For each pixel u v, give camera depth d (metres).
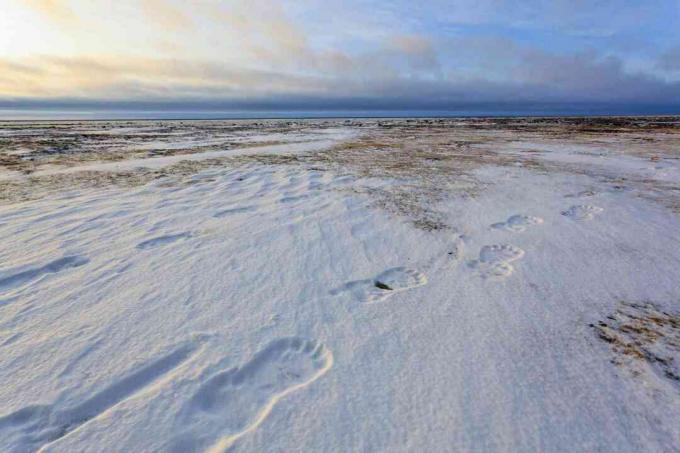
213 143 21.52
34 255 4.92
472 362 2.98
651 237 5.81
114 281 4.24
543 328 3.45
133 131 35.06
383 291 4.19
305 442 2.24
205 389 2.64
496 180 10.35
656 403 2.56
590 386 2.72
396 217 6.88
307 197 8.26
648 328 3.46
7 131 35.44
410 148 18.88
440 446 2.23
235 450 2.18
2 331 3.28
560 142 21.67
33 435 2.27
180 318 3.52
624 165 12.76
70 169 11.78
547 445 2.25
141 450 2.17
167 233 5.84
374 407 2.52
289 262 4.85
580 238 5.81
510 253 5.26
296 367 2.94
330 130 37.75
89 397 2.55
